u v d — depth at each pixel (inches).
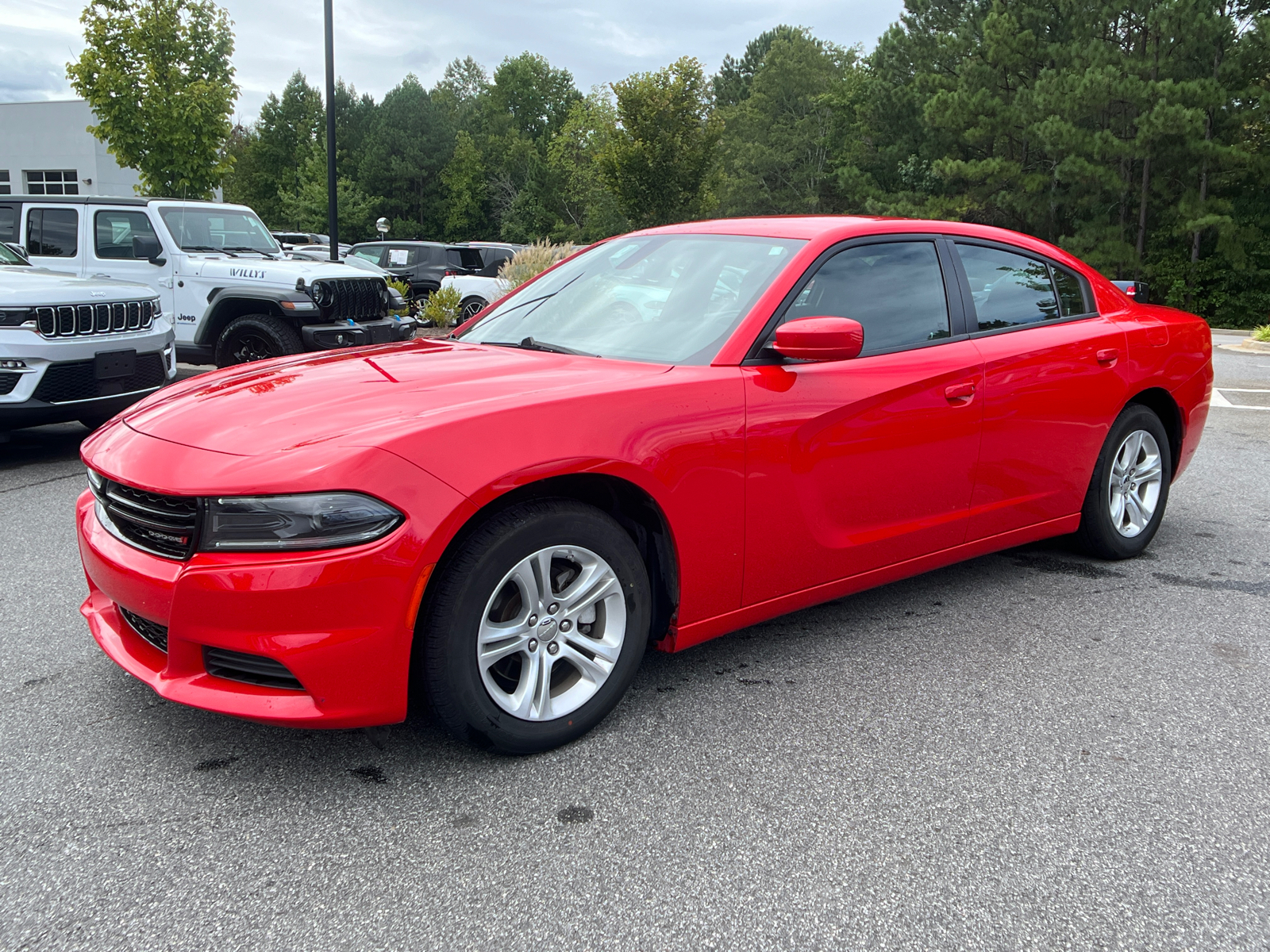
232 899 75.5
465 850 82.6
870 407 119.3
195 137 770.8
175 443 92.9
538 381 102.1
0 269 255.6
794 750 100.6
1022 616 142.1
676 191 1220.5
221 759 97.8
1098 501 159.0
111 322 246.4
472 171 2861.7
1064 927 73.2
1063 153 1300.4
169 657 88.2
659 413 101.4
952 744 102.3
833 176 2155.5
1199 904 76.2
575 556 97.9
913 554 131.1
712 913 74.5
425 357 117.6
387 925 72.7
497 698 94.1
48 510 198.7
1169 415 172.7
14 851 81.4
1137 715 109.9
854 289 124.3
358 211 2805.1
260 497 83.6
